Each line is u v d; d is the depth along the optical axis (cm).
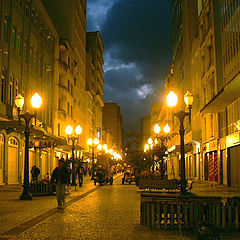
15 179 3080
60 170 1367
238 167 2681
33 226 944
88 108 7650
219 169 3200
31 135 2909
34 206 1423
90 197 1889
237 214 938
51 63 4500
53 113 4525
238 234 880
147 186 1884
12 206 1420
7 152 2856
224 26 3127
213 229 802
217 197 974
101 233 857
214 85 3447
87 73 7900
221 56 3294
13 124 2475
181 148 1157
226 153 2967
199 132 4109
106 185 3216
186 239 809
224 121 3134
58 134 4734
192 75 4797
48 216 1128
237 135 2634
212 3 3466
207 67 3766
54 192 2112
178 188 1891
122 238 805
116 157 7281
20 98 1709
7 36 2912
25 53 3419
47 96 4266
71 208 1362
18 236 813
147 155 2758
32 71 3641
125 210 1298
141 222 973
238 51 2697
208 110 2944
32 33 3644
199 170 4297
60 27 5609
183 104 5397
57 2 5631
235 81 1995
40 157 3806
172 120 7069
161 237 829
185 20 5122
